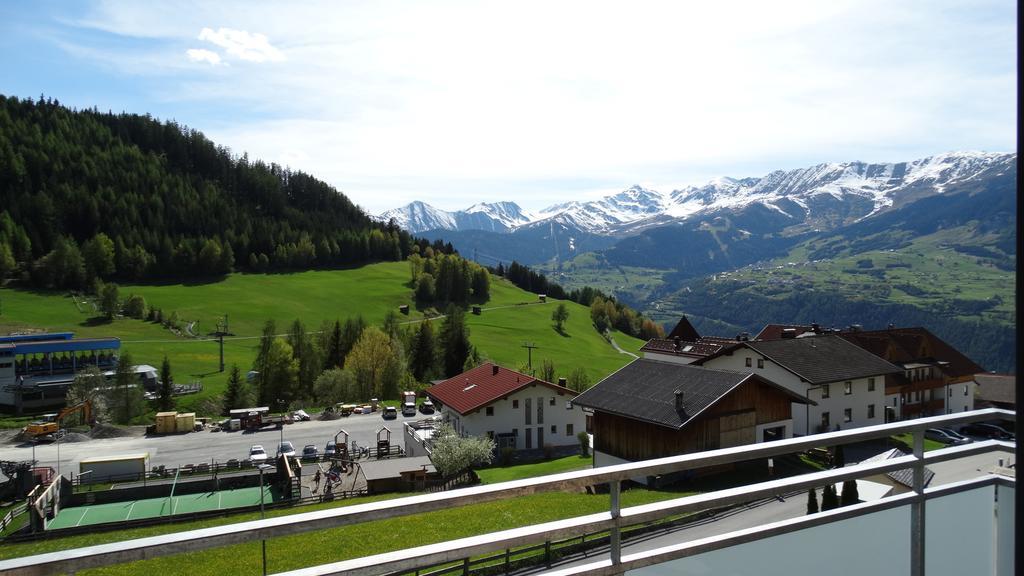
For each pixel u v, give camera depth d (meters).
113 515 36.81
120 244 150.12
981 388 53.31
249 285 153.62
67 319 116.12
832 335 47.97
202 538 1.96
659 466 2.66
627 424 33.06
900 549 3.34
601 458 34.59
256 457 47.03
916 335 50.47
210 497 40.53
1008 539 3.64
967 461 18.39
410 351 93.31
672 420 30.52
